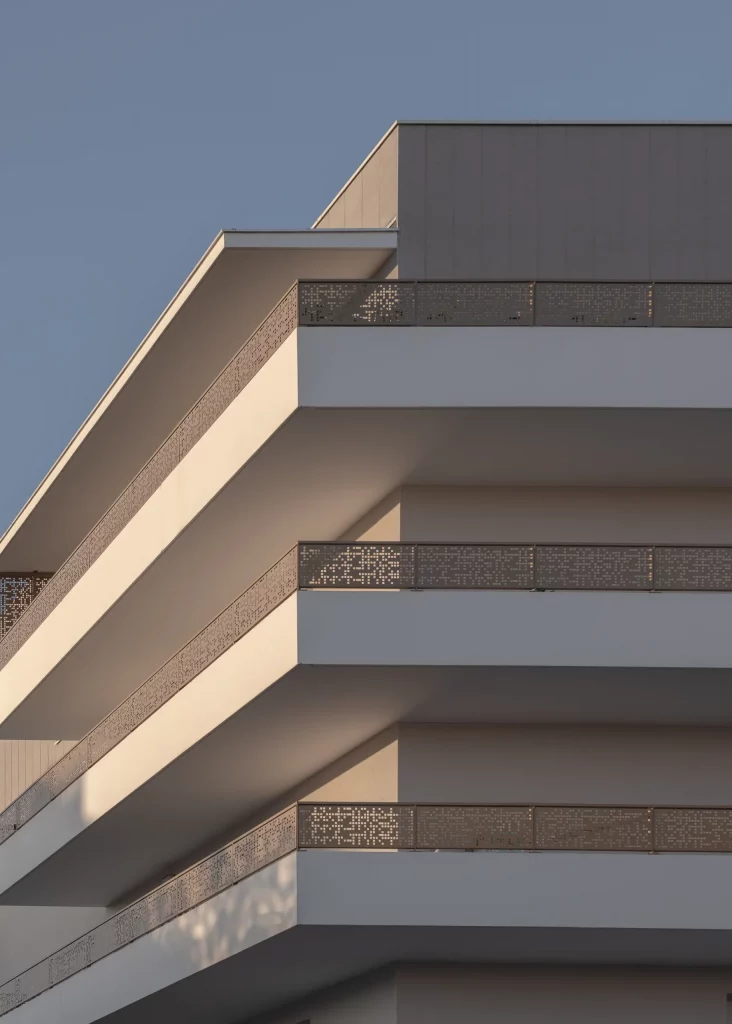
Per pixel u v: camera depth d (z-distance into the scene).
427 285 25.69
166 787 32.62
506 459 27.41
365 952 26.42
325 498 28.89
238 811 34.84
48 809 38.81
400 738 28.08
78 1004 36.03
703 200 30.12
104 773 34.81
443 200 29.59
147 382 33.56
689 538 28.58
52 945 49.22
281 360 25.95
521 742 28.12
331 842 24.83
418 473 27.92
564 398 25.39
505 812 24.89
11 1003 42.62
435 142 29.81
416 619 25.31
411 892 24.52
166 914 30.61
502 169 29.88
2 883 43.00
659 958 26.50
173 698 30.81
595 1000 27.02
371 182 31.11
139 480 32.81
